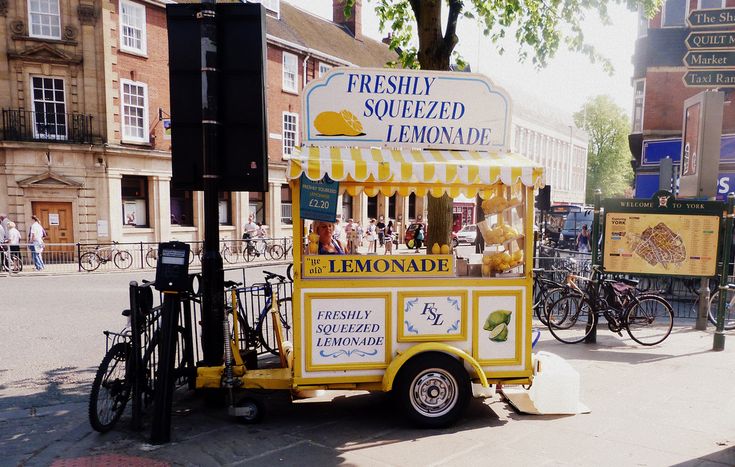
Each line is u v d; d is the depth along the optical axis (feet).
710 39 28.71
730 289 24.30
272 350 21.53
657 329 28.04
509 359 15.69
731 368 21.04
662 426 15.26
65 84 59.82
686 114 31.94
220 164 15.92
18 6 57.36
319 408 16.72
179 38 15.74
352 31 106.52
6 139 57.57
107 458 13.03
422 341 15.29
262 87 15.71
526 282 15.57
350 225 45.52
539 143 152.97
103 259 56.18
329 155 14.84
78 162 59.88
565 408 16.22
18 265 53.47
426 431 14.88
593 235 26.66
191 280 16.94
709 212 25.55
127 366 14.78
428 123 15.93
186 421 15.52
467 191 17.63
